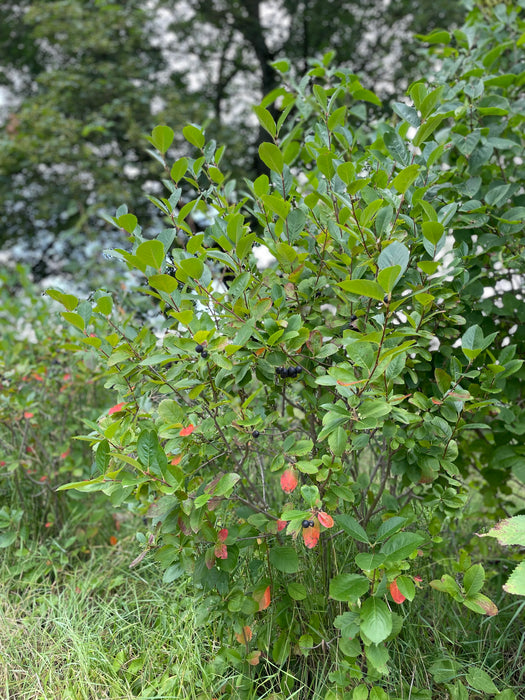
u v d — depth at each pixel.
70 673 2.32
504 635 2.42
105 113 9.90
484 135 2.64
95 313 2.28
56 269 12.22
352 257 2.08
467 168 2.66
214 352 1.83
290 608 2.28
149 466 1.75
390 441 2.20
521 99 3.07
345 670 2.05
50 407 3.69
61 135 9.58
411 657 2.24
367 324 2.07
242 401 2.16
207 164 2.42
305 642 2.15
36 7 10.12
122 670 2.32
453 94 2.65
